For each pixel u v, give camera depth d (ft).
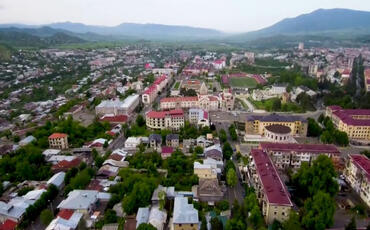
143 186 436.35
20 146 652.89
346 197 466.70
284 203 381.81
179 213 379.14
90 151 638.53
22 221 396.57
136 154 593.42
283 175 533.96
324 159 462.60
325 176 438.81
